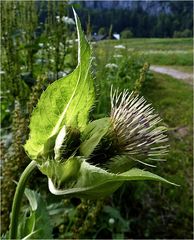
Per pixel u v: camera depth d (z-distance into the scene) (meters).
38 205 0.14
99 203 0.27
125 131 0.11
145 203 0.38
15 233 0.11
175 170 0.48
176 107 0.78
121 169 0.11
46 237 0.13
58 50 0.34
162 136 0.11
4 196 0.23
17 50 0.33
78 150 0.11
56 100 0.10
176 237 0.36
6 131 0.28
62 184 0.10
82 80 0.10
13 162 0.23
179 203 0.40
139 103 0.11
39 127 0.11
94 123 0.11
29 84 0.33
